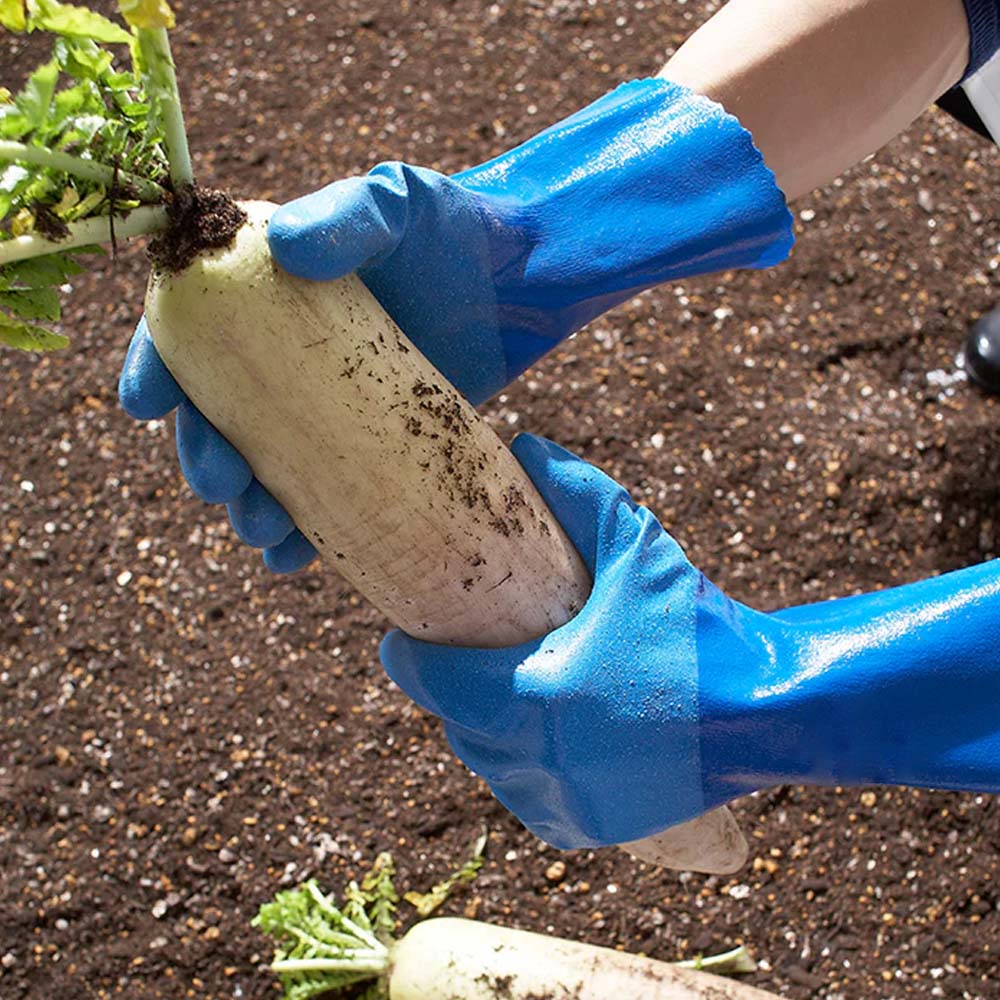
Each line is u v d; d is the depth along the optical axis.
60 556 2.41
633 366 2.53
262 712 2.27
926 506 2.38
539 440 1.31
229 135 2.80
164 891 2.15
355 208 1.07
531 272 1.26
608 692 1.20
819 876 2.12
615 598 1.22
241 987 2.10
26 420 2.54
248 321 1.06
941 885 2.09
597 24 2.93
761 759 1.22
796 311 2.58
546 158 1.29
